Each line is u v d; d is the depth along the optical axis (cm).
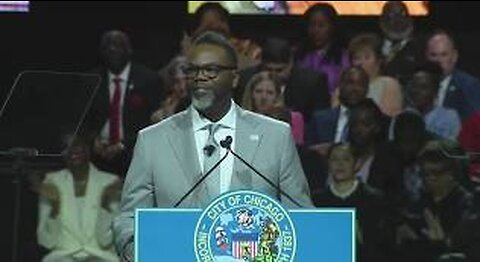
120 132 2992
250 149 1354
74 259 2603
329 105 3041
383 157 2788
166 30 3400
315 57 3159
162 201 1346
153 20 3431
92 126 2970
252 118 1378
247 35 3278
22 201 2444
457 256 2419
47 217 2569
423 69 3086
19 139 1772
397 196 2700
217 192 1323
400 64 3112
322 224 1162
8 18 3341
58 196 2595
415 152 2766
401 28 3169
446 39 3083
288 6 3297
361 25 3294
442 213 2606
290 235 1160
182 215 1159
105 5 3419
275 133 1371
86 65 3381
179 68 2994
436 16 3325
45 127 1772
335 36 3175
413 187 2719
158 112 2903
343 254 1163
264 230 1158
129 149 2744
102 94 3022
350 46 3134
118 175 2686
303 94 3034
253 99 2839
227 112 1363
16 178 1792
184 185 1334
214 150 1341
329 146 2753
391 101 3009
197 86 1324
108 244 2641
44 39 3359
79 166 2636
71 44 3381
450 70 3077
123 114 3008
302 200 1377
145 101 3027
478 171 2539
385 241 2636
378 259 2634
